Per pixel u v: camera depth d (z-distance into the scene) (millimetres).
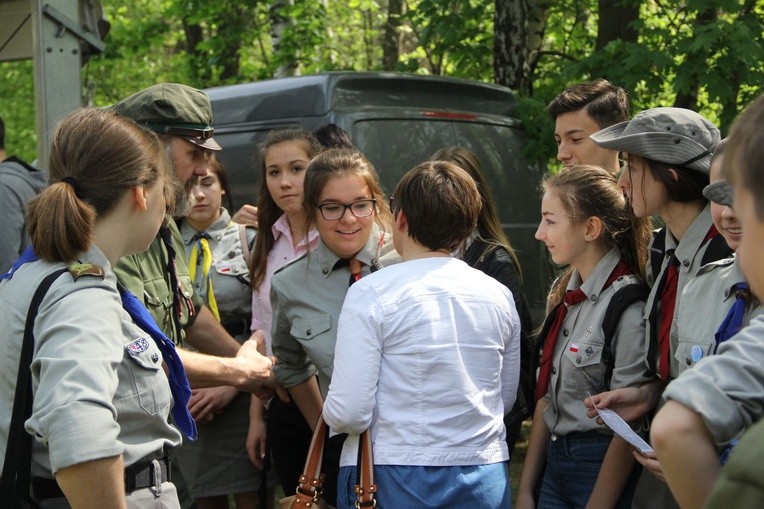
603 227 2787
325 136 4434
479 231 3320
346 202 3133
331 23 12227
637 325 2676
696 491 1432
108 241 2119
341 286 3195
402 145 5395
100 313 1938
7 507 1955
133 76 13555
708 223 2484
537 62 8250
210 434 3809
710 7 6648
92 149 2080
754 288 1267
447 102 5781
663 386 2604
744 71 6570
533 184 6043
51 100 5086
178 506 2238
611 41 7234
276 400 3572
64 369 1833
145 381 2094
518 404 3100
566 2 8836
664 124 2559
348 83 5383
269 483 3916
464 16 8070
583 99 3611
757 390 1420
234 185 5828
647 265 2797
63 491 1829
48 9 5016
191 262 3959
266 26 10766
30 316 1951
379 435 2443
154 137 2207
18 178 4055
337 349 2473
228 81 10695
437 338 2424
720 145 2193
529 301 5816
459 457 2410
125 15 13031
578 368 2775
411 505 2367
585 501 2785
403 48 13016
